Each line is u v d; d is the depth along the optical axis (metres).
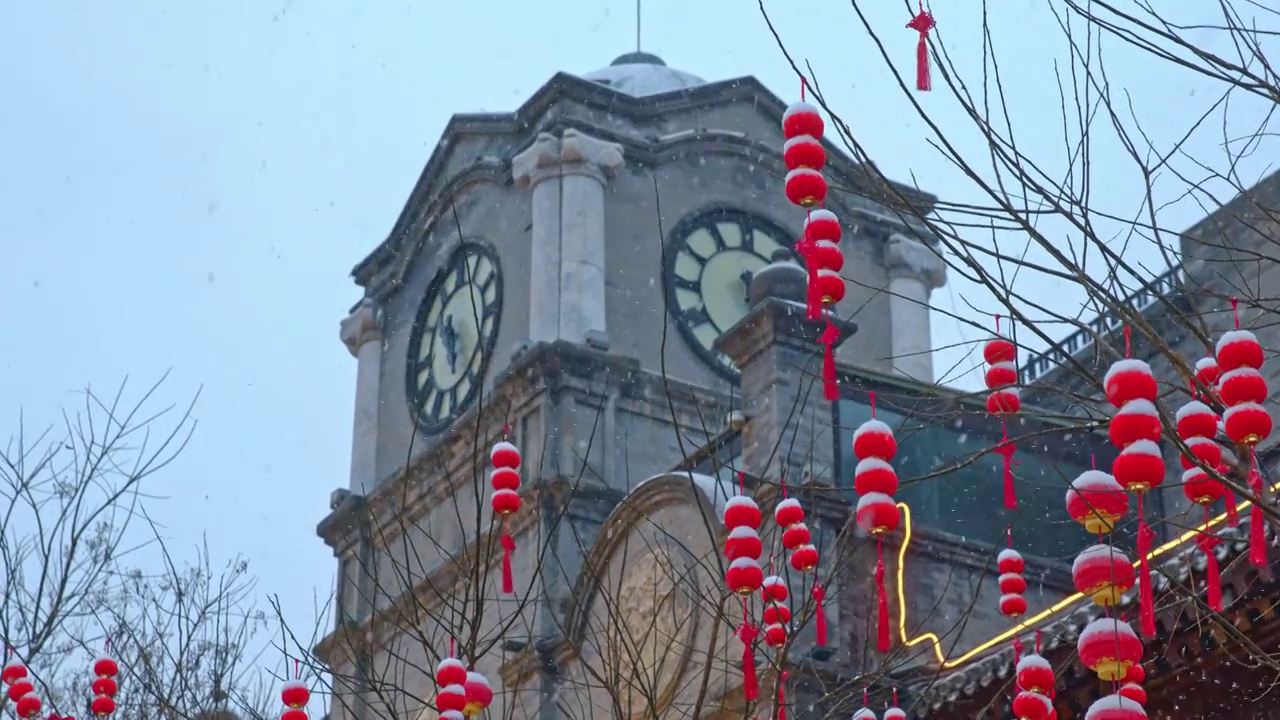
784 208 41.72
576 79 40.84
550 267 38.66
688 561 29.09
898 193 13.62
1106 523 12.72
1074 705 22.52
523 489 35.88
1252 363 12.21
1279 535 17.14
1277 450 26.09
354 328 43.50
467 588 18.91
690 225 40.44
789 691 26.11
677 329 39.22
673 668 28.23
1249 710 21.08
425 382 41.34
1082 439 32.78
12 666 21.56
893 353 41.66
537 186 39.69
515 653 33.28
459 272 41.66
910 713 24.94
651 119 41.56
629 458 36.78
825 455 29.47
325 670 21.12
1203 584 20.62
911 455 31.09
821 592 18.16
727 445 32.94
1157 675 21.89
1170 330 31.61
